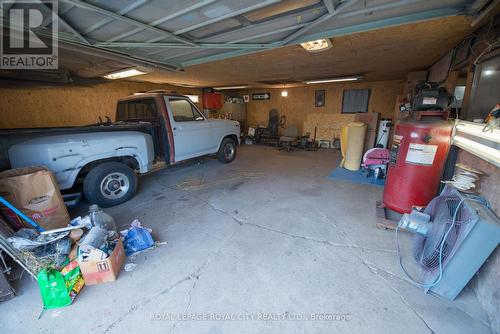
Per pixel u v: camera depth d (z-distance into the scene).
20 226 2.00
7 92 3.92
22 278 1.75
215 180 4.20
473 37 2.50
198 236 2.34
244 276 1.77
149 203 3.17
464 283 1.45
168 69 3.80
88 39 2.41
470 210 1.45
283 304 1.52
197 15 1.90
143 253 2.06
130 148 3.12
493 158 1.38
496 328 1.28
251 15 1.98
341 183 3.97
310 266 1.87
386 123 4.95
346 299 1.55
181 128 4.00
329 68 4.77
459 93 3.16
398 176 2.57
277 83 7.32
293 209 2.94
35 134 2.45
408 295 1.58
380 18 2.08
